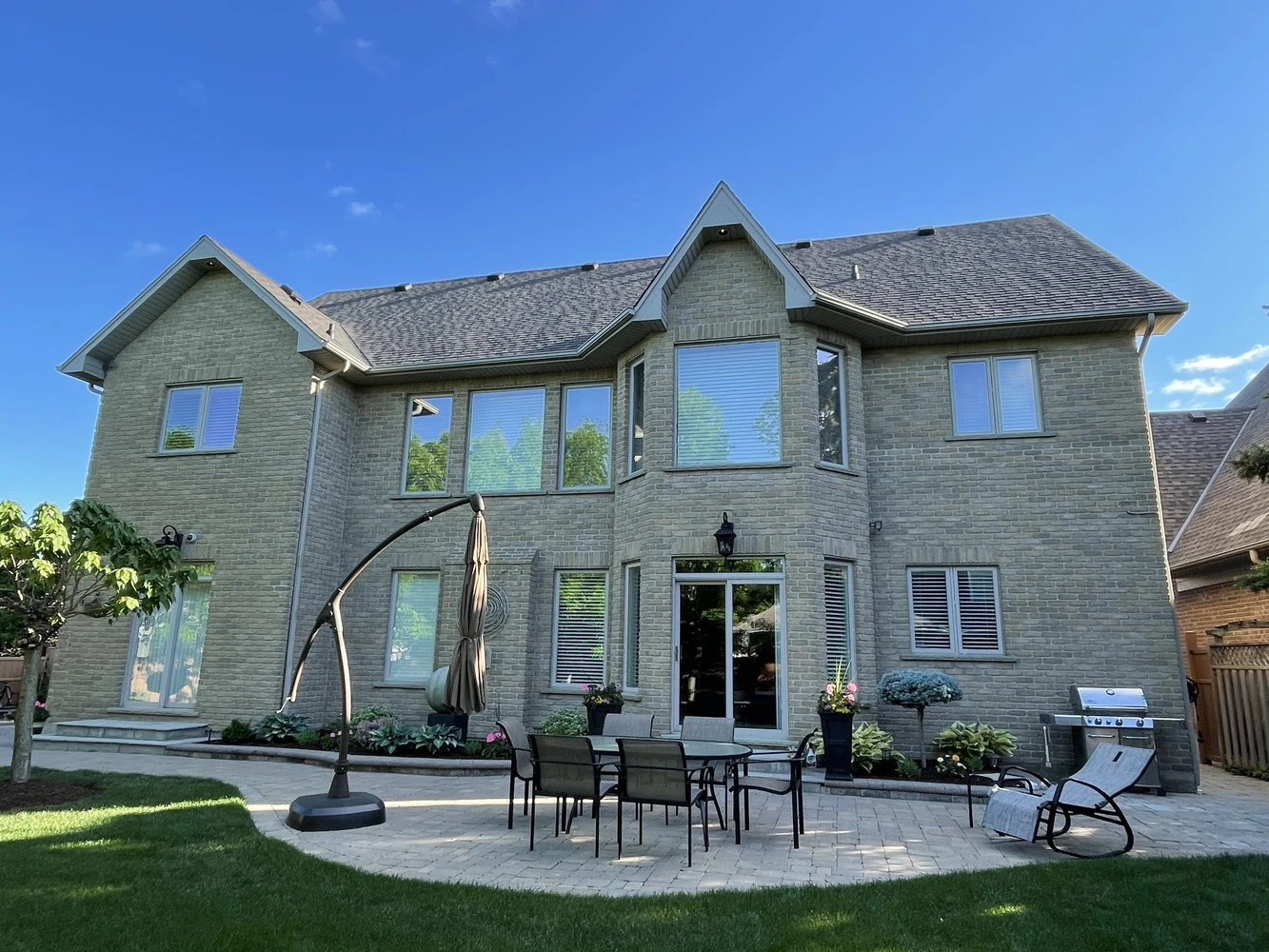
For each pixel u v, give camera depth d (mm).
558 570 14422
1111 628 11781
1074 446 12453
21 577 9070
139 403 15633
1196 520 16828
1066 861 6746
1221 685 13180
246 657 13742
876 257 16125
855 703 10562
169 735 13125
